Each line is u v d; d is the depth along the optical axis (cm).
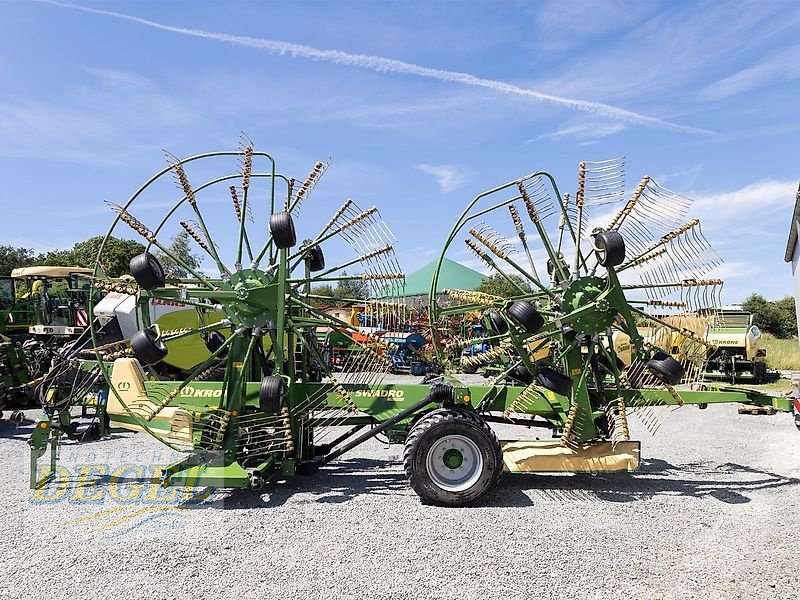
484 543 473
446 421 574
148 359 608
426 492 568
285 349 693
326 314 668
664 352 626
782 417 1107
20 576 412
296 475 675
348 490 623
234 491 616
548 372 616
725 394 665
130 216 604
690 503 582
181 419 621
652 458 781
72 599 381
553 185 626
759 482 662
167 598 382
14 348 1177
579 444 624
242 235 636
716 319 634
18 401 1180
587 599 383
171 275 693
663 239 630
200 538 482
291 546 466
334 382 640
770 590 396
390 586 399
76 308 1414
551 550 459
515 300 642
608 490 628
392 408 645
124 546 464
